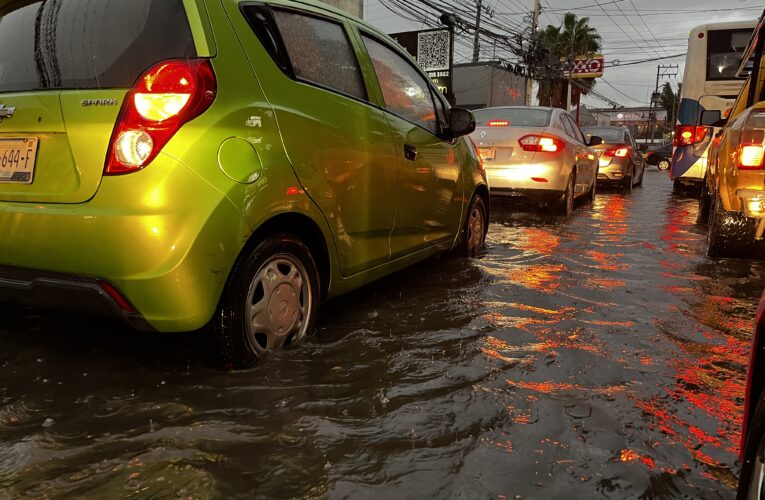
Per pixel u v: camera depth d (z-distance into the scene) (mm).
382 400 2346
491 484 1819
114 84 2367
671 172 11547
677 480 1864
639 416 2279
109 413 2189
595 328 3311
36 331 2980
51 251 2309
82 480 1784
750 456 1479
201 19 2434
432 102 4273
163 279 2205
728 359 2898
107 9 2516
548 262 5078
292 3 3053
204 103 2328
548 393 2457
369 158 3232
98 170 2268
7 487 1743
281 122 2645
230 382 2445
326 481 1810
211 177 2293
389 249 3566
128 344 2822
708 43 10867
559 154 7605
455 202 4523
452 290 4082
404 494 1761
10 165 2473
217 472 1837
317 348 2857
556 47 49281
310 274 2875
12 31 2734
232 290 2441
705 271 4824
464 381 2549
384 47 3814
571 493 1783
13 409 2209
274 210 2533
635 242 6223
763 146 4652
